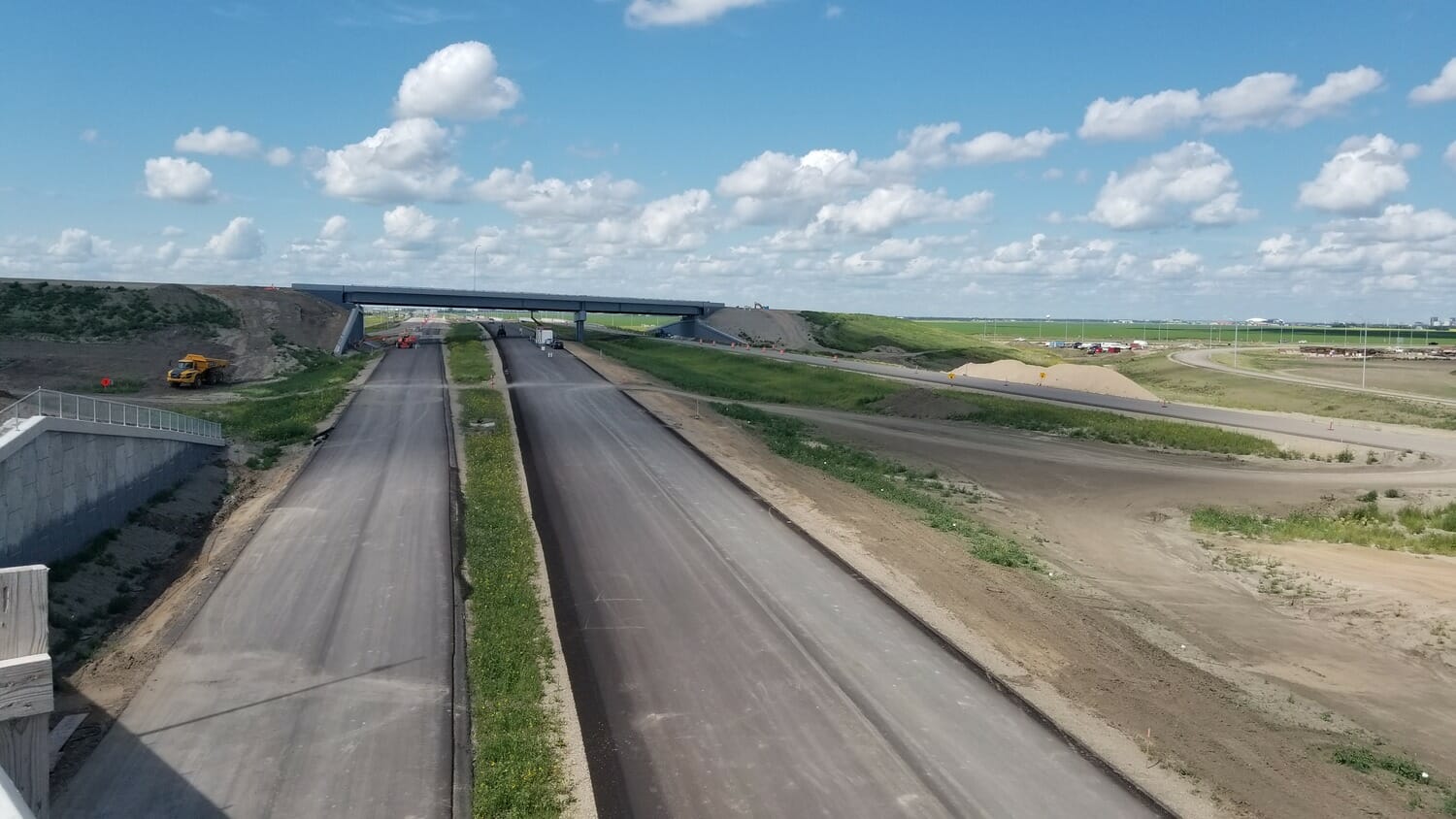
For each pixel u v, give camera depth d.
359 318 107.94
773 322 146.00
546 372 79.19
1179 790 14.52
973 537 31.52
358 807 13.34
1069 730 16.38
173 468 33.03
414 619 20.88
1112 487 42.41
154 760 14.54
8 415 22.48
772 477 37.84
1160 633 23.55
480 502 31.97
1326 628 24.95
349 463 38.72
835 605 22.48
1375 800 14.91
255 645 19.28
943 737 15.91
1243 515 37.97
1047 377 80.44
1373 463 47.00
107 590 22.91
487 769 14.45
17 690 5.80
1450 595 27.14
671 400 63.19
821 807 13.62
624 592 23.12
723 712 16.70
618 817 13.30
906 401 66.81
